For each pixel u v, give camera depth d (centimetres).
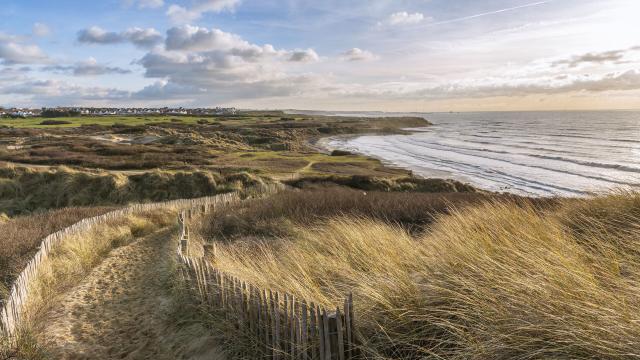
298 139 9375
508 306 314
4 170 3162
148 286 831
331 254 673
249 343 473
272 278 530
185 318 618
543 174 4088
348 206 1606
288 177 3650
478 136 10631
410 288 395
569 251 400
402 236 655
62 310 695
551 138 9044
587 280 312
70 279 866
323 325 366
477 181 3812
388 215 1427
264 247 941
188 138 6906
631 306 268
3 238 1072
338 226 830
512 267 367
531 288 315
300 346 388
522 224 539
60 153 4600
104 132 7850
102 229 1336
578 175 3928
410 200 1669
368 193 2209
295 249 752
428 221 1288
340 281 520
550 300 295
